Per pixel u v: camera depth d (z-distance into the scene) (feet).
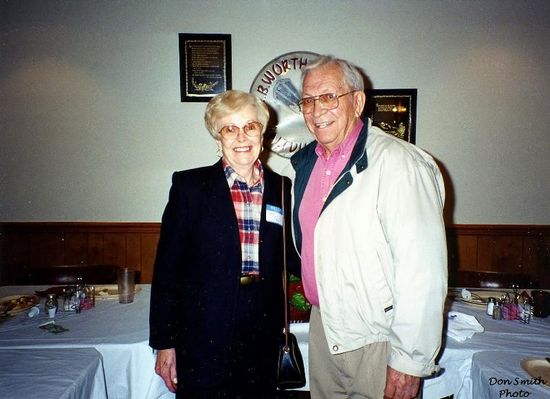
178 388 3.84
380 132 4.03
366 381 3.84
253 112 3.88
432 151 10.36
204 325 3.76
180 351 3.83
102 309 5.48
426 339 3.21
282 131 10.10
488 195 10.47
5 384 3.30
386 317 3.67
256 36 10.00
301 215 4.31
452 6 10.03
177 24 9.96
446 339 4.44
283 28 10.00
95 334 4.58
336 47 10.06
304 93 4.11
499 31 10.09
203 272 3.81
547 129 10.32
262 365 3.94
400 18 10.05
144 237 10.41
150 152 10.28
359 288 3.69
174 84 10.12
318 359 4.36
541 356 3.94
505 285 7.12
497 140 10.35
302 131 10.11
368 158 3.78
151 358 4.36
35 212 10.37
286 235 4.36
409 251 3.27
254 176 4.13
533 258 10.44
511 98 10.25
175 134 10.25
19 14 9.86
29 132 10.16
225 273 3.78
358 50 10.08
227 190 3.92
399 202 3.41
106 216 10.43
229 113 3.80
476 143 10.35
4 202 10.29
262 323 3.91
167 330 3.84
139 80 10.09
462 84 10.21
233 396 3.81
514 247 10.46
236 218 3.87
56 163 10.26
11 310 5.25
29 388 3.23
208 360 3.74
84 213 10.41
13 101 10.06
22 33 9.90
